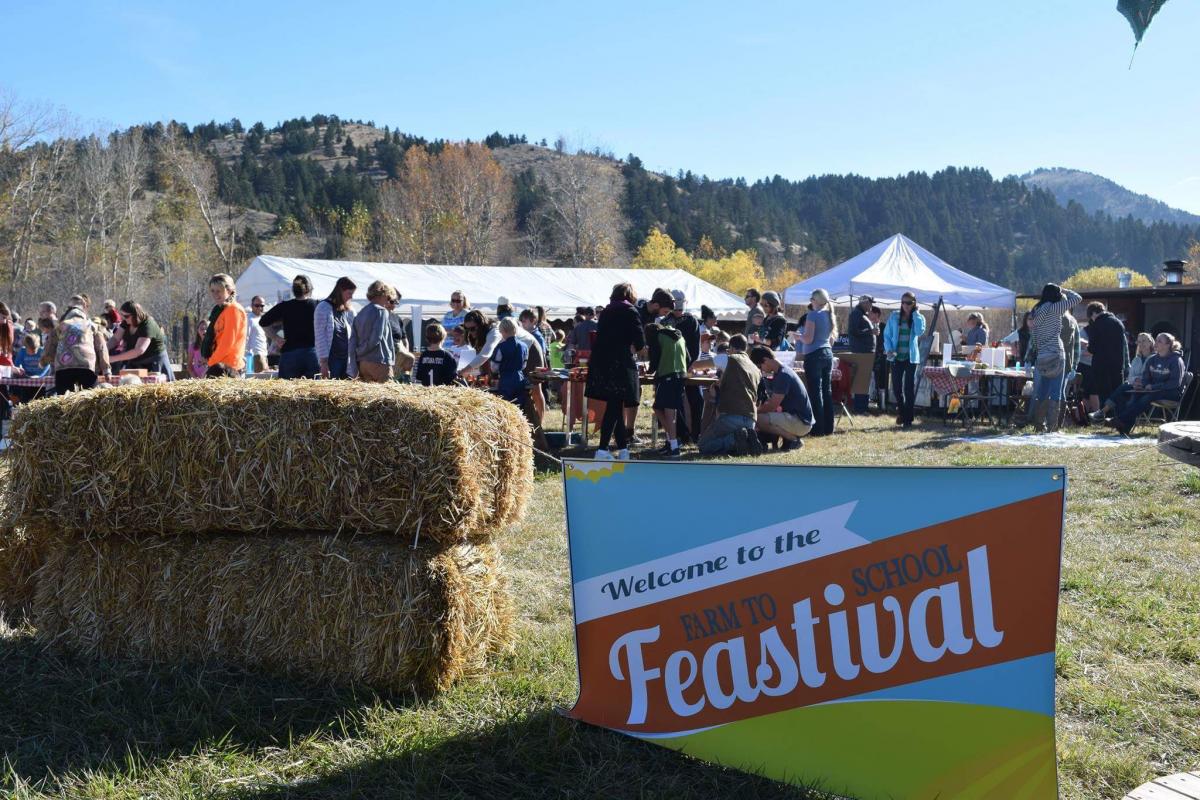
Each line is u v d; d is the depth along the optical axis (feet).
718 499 9.47
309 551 11.31
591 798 8.89
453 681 11.30
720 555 9.45
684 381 31.94
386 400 11.01
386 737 9.95
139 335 33.01
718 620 9.48
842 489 8.88
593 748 9.73
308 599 11.21
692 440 35.32
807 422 32.55
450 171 281.95
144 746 9.71
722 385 31.45
